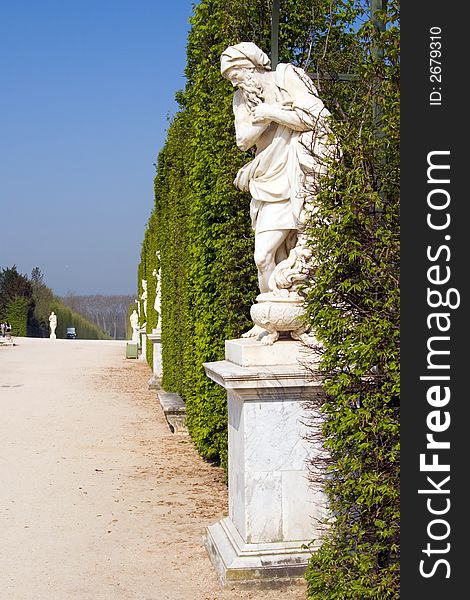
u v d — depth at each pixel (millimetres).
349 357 3762
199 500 8250
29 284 66562
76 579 5805
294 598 5285
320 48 7949
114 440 12164
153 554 6391
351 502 4098
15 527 7164
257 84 5836
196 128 9188
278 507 5566
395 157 3959
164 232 17109
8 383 21719
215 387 9266
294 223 5855
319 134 5383
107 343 49688
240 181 6195
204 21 9445
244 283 8594
